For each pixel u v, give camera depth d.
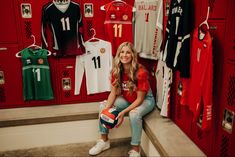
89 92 3.22
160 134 2.34
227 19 1.71
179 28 2.19
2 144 2.73
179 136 2.32
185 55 2.13
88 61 3.14
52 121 2.78
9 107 3.06
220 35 1.79
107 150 2.70
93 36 3.10
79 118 2.83
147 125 2.53
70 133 2.86
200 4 2.02
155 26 2.98
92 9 3.02
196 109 1.99
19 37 2.91
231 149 1.74
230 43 1.70
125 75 2.58
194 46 2.02
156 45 2.96
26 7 2.85
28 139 2.78
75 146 2.82
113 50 3.15
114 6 3.03
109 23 3.06
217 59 1.84
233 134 1.71
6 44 2.89
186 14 2.10
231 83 1.71
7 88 3.01
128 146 2.78
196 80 2.00
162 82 2.78
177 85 2.48
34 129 2.77
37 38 2.97
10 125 2.70
